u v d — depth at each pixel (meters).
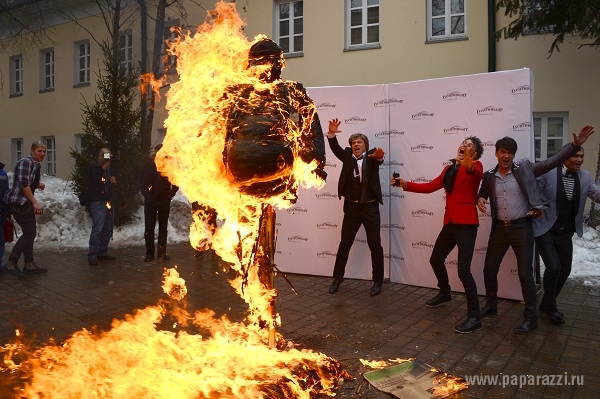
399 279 7.31
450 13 13.22
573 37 11.76
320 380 4.02
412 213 7.10
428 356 4.63
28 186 7.66
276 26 15.30
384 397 3.82
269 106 3.21
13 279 7.60
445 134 6.77
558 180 5.61
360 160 6.69
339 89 7.45
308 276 7.86
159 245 9.04
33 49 20.94
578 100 11.89
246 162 3.06
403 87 7.07
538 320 5.65
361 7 14.23
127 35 17.39
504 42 12.45
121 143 11.93
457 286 6.82
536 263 6.82
